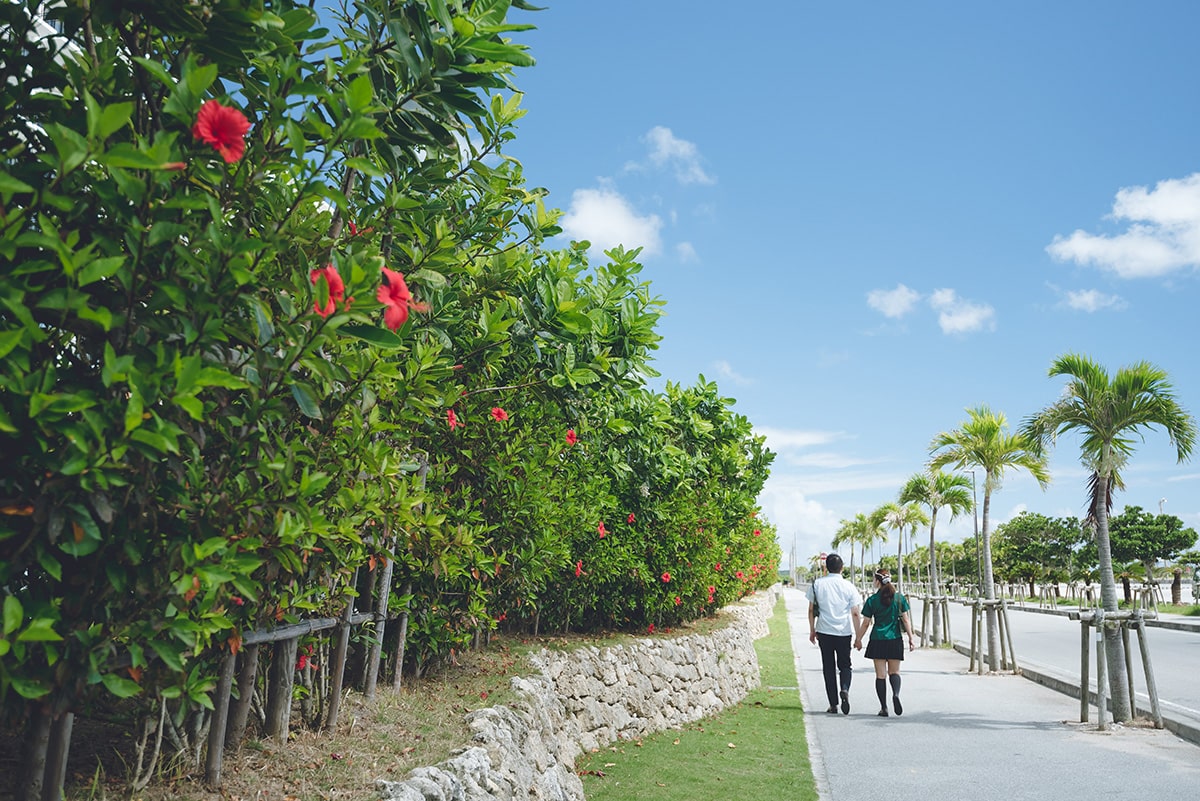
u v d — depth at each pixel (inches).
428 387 152.9
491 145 194.4
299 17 109.9
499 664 294.4
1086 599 1813.5
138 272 89.6
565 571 381.4
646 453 429.7
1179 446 419.8
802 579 4734.3
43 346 91.0
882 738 373.4
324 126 102.7
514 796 190.7
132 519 94.3
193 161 95.4
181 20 94.1
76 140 75.9
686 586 500.1
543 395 262.7
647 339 294.4
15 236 74.5
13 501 82.4
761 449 712.4
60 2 96.9
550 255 296.8
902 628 435.5
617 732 357.7
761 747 355.9
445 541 205.9
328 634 185.9
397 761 167.5
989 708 457.7
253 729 170.6
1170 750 335.3
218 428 109.1
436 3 131.2
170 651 97.3
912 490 1323.8
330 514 138.3
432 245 168.2
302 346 102.9
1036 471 718.5
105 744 142.3
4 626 78.0
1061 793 274.4
